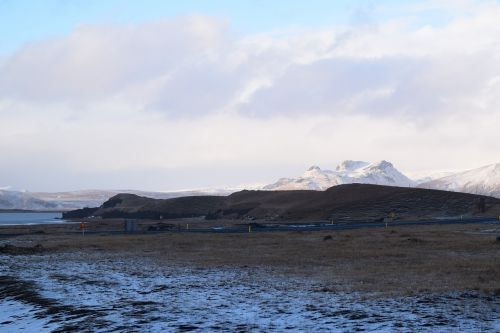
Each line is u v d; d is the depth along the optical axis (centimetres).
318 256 3744
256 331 1587
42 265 3519
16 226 12162
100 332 1677
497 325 1580
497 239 4662
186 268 3200
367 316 1736
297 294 2195
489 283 2362
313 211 14725
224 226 9681
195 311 1908
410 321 1650
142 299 2183
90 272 3097
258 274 2873
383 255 3719
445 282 2422
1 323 1942
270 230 7519
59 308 2058
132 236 6297
